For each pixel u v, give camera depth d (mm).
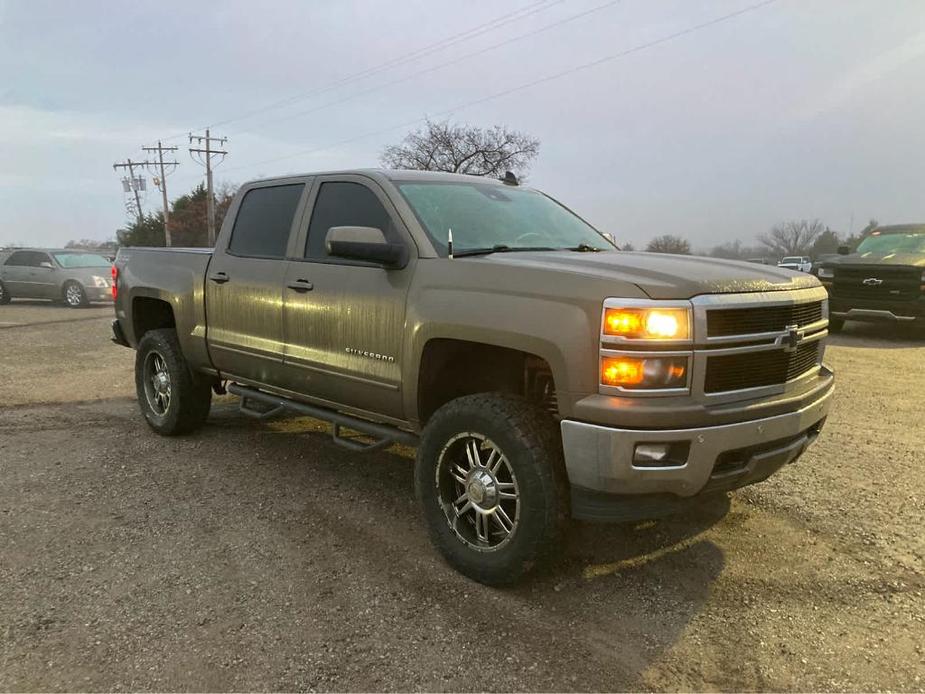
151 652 2723
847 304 11562
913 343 11172
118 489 4520
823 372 3807
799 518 4066
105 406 6961
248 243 4879
